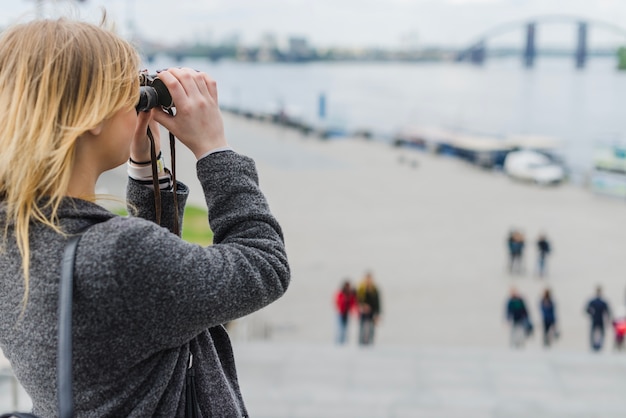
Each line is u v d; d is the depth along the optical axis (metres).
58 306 0.94
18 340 0.98
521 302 18.52
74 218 1.00
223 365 1.20
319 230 43.66
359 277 32.38
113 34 1.04
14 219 0.98
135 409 0.99
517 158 64.44
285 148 77.62
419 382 10.59
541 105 106.69
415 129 88.56
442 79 131.00
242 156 1.12
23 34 1.00
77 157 1.01
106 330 0.95
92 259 0.94
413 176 66.81
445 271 33.19
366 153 80.62
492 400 8.95
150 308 0.96
